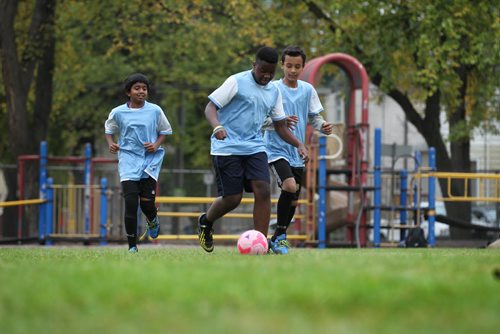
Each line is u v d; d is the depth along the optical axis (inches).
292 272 705.0
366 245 2511.1
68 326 461.4
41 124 3452.3
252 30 3390.7
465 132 3321.9
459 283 621.9
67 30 3713.1
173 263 856.9
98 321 474.3
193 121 5344.5
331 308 508.4
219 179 1258.6
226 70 4207.7
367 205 2519.7
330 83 5349.4
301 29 3326.8
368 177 2716.5
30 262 960.9
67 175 4503.0
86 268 771.4
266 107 1262.3
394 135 5718.5
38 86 3444.9
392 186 2546.8
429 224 2493.8
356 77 2488.9
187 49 3720.5
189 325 453.4
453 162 3555.6
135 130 1485.0
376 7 3112.7
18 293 586.2
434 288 586.6
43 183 2716.5
